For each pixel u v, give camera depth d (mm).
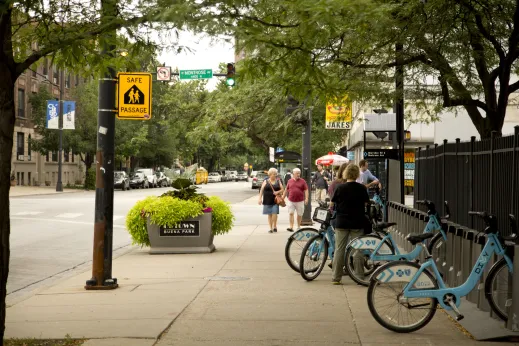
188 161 107750
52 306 9266
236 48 6273
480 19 13203
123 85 10586
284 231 21422
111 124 10719
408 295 7617
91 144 60469
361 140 40969
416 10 11648
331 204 11781
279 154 40500
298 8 5699
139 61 7699
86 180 60719
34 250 17016
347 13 6141
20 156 61031
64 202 37812
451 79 13797
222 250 16250
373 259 10797
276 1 5840
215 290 10547
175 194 16156
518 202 10328
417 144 38531
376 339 7309
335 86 9500
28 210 31047
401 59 13367
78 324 8016
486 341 7227
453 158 14992
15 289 11484
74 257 15719
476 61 14742
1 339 5934
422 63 14430
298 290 10547
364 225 10992
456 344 7090
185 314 8672
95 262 10805
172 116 55594
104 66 7836
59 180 54438
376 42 12398
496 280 7828
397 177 19312
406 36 12227
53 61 6871
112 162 10797
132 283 11344
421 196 19266
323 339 7309
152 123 79000
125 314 8633
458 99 14930
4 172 5816
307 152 24266
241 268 13094
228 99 38625
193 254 15492
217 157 115500
